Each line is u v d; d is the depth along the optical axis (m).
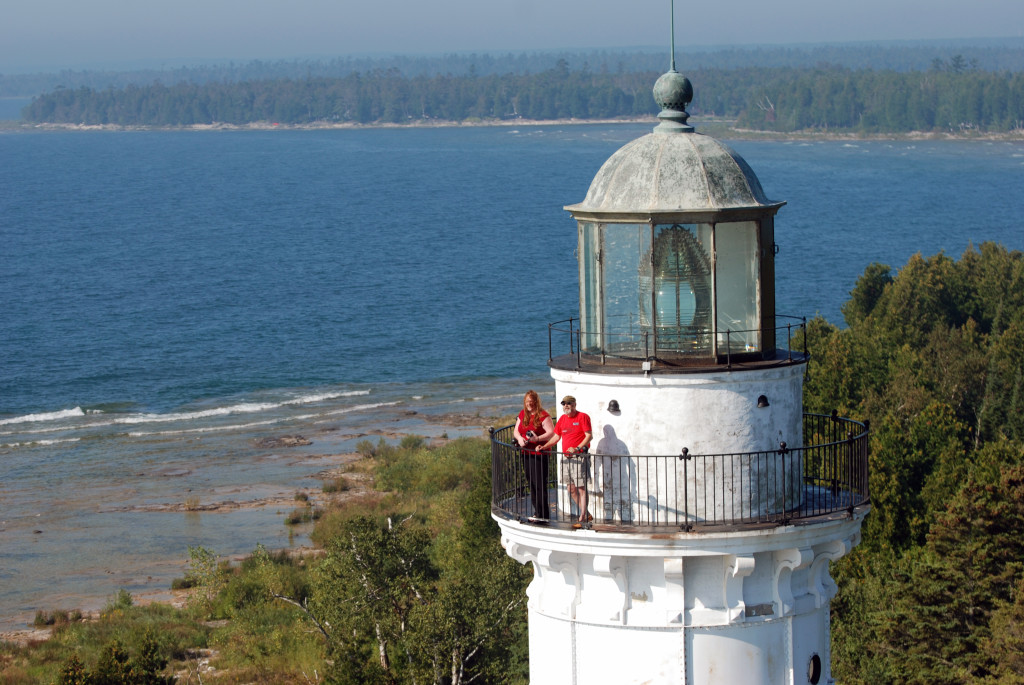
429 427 96.44
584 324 15.89
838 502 15.79
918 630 38.19
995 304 98.31
